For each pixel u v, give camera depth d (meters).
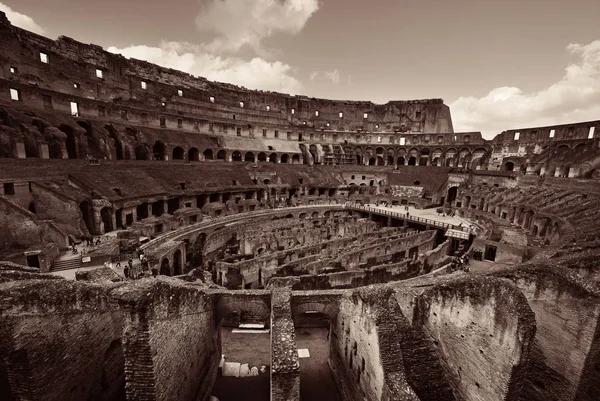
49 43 52.56
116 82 63.00
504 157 70.25
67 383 12.04
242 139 76.81
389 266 27.92
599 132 54.38
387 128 103.06
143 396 10.88
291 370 11.47
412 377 12.83
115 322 14.47
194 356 14.52
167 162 55.00
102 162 44.31
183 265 34.03
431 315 13.80
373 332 12.73
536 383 13.77
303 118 99.06
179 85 75.38
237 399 16.42
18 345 10.27
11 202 26.41
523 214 46.09
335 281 24.34
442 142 86.69
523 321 9.86
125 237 31.84
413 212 61.97
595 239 22.61
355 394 14.61
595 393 12.77
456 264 30.84
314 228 43.69
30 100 43.00
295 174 72.75
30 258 24.52
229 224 44.59
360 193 76.56
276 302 15.47
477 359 11.61
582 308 12.11
